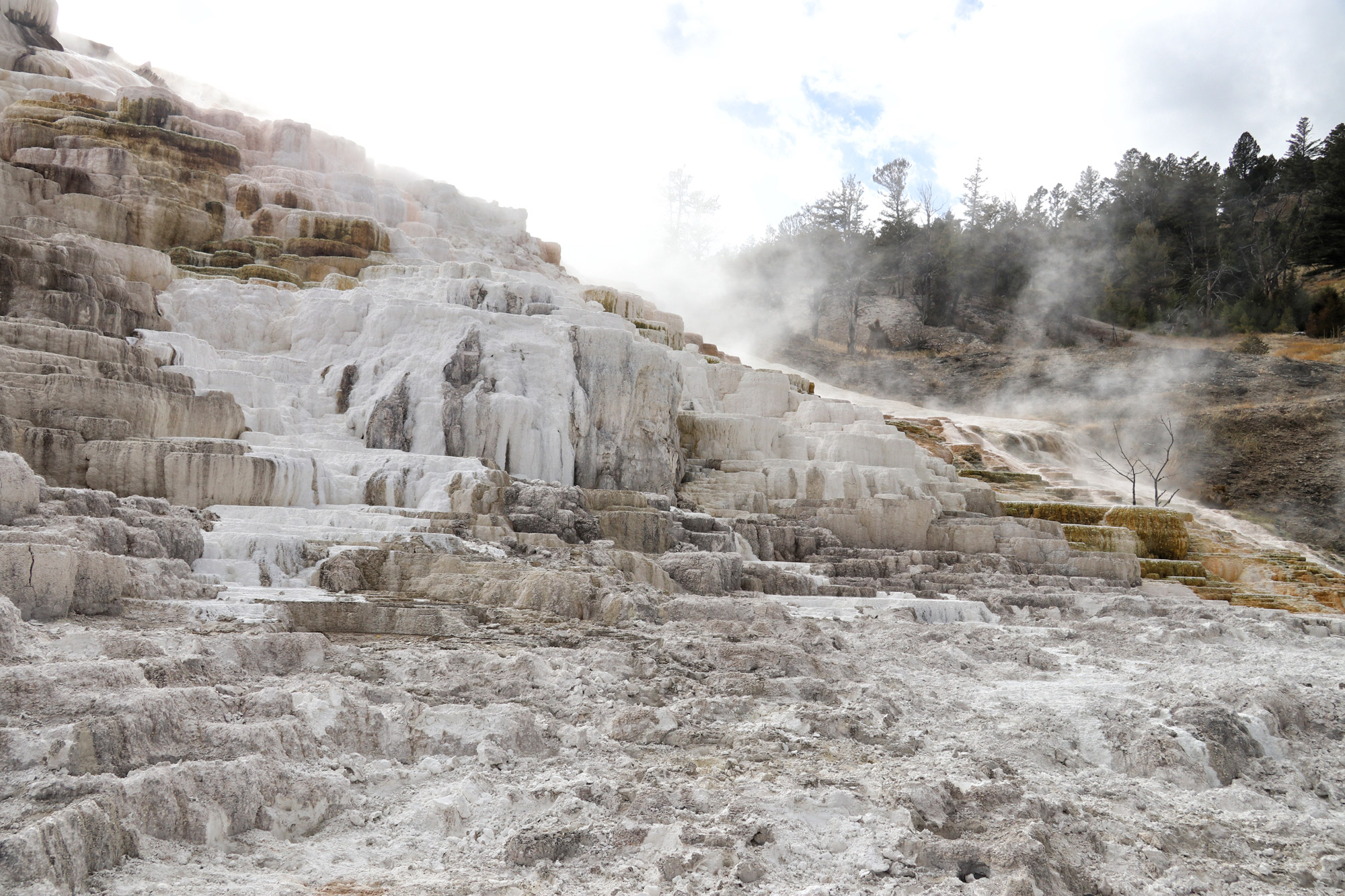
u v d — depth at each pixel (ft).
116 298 54.03
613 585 37.42
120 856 12.59
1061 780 22.11
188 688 17.46
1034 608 52.11
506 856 14.52
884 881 14.70
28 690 15.40
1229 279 240.12
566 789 17.13
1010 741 24.30
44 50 101.81
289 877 13.24
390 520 41.50
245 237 79.05
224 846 13.97
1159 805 21.08
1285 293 222.28
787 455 78.95
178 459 40.52
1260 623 48.73
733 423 77.46
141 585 28.14
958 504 77.92
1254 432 156.04
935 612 46.96
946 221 270.26
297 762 16.81
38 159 73.56
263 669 22.30
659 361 67.00
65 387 40.96
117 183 72.95
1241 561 85.05
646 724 21.94
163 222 72.43
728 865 14.74
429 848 14.96
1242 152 290.97
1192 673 34.32
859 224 273.95
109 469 39.37
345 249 79.41
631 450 64.95
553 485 50.75
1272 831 19.99
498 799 16.57
